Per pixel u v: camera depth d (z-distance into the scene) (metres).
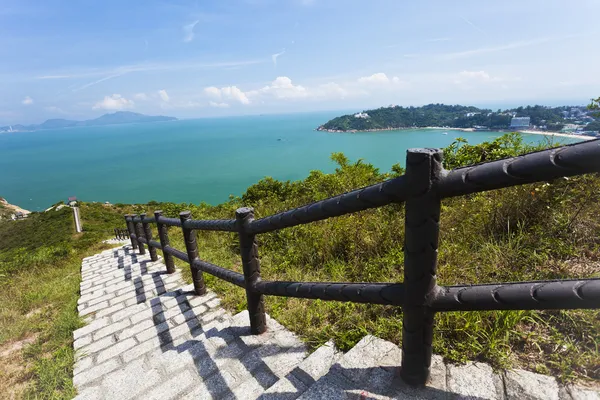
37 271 7.02
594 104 2.63
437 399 1.00
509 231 2.25
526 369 1.17
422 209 0.83
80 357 2.32
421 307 0.93
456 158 4.08
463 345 1.27
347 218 3.49
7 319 3.66
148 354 2.20
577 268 1.78
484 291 0.82
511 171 0.67
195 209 11.09
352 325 1.79
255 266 1.79
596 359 1.12
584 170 0.58
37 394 2.07
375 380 1.12
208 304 2.83
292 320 2.06
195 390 1.60
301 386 1.37
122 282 3.96
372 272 2.50
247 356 1.79
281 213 1.39
